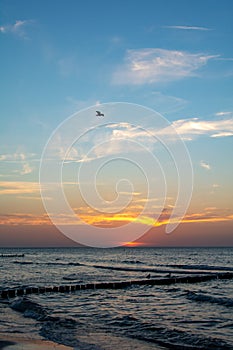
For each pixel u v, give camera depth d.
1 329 14.12
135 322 15.25
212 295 24.20
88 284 27.84
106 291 26.67
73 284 30.05
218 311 17.94
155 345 11.82
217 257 95.81
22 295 24.27
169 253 134.88
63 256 109.38
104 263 66.94
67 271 46.72
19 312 18.09
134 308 18.98
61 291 26.28
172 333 13.32
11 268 52.75
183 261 75.19
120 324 14.90
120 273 43.34
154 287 29.34
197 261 75.19
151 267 54.66
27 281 33.19
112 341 12.29
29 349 11.27
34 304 19.66
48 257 100.75
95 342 12.16
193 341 12.23
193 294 23.52
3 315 17.17
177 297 23.20
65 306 19.66
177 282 32.88
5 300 22.34
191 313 17.41
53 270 48.56
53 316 16.44
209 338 12.52
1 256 105.38
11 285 29.58
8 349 11.27
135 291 26.70
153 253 137.38
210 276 36.12
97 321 15.49
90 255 118.94
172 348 11.48
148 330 13.85
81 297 23.48
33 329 14.08
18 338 12.68
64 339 12.53
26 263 67.12
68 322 15.22
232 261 74.81
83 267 55.19
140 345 11.80
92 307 19.34
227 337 12.75
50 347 11.50
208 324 14.92
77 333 13.40
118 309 18.69
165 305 19.95
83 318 16.16
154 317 16.42
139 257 98.44
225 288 28.98
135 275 40.31
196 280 34.44
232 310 18.20
